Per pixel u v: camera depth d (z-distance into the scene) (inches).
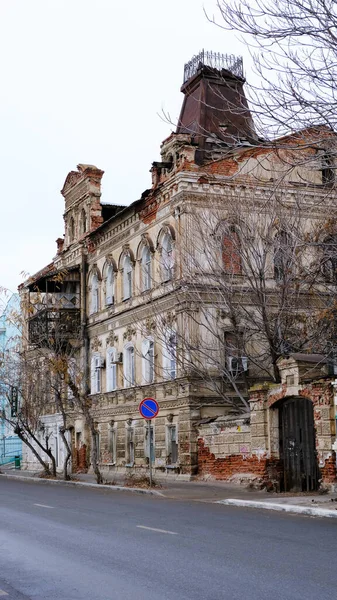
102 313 1775.3
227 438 1216.2
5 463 2524.6
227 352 1339.8
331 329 1120.2
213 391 1358.3
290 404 1038.4
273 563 441.1
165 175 1475.1
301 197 1204.5
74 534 586.6
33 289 1932.8
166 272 1462.8
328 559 454.3
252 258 1298.0
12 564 461.4
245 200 1254.3
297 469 1019.3
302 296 1247.5
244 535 567.5
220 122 1470.2
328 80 633.0
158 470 1461.6
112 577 408.8
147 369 1553.9
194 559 457.7
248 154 1365.7
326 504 777.6
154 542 533.3
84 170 1892.2
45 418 2100.1
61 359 1481.3
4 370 2287.2
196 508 817.5
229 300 1200.8
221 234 1266.0
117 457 1670.8
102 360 1763.0
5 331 2536.9
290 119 645.9
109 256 1744.6
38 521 687.7
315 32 624.1
